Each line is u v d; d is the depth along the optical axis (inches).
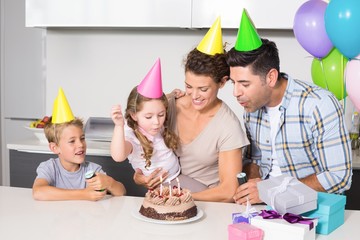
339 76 79.5
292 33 111.9
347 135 65.1
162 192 58.7
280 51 113.1
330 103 64.9
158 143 70.4
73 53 122.9
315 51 78.8
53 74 124.4
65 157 73.0
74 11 109.8
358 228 54.9
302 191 53.1
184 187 71.4
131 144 68.9
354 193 97.5
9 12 145.7
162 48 118.4
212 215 58.4
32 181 108.1
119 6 107.6
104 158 104.1
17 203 62.6
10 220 55.7
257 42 60.5
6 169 152.9
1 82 149.7
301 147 67.7
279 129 67.9
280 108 66.9
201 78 62.6
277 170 71.4
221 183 67.8
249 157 75.4
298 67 112.7
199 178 72.9
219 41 63.9
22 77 147.2
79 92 123.6
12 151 108.7
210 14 104.2
